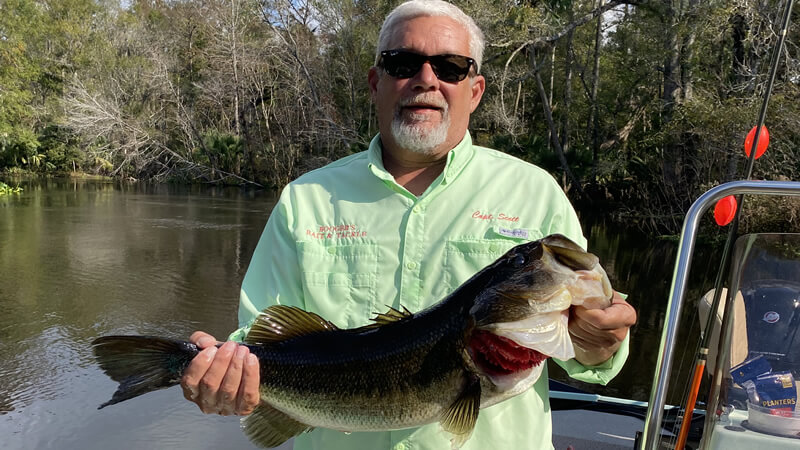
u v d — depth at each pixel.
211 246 15.16
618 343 1.66
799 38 15.75
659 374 1.71
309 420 1.85
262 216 21.38
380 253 2.03
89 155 41.06
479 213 2.01
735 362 1.87
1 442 5.23
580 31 29.58
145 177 39.28
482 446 1.86
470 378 1.67
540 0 21.19
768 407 1.80
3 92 37.03
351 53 32.12
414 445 1.89
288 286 2.10
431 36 2.07
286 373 1.85
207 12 37.91
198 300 10.12
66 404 5.96
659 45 21.25
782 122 14.74
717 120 15.93
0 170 40.97
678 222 19.17
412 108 2.07
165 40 43.19
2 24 39.81
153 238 16.25
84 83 40.34
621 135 25.95
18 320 8.88
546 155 25.31
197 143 38.41
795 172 14.95
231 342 1.72
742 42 17.59
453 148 2.11
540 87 25.36
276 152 35.94
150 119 38.66
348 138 29.97
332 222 2.10
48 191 30.45
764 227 12.23
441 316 1.73
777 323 1.85
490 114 26.19
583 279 1.56
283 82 34.69
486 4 19.89
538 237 1.97
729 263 2.02
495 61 26.52
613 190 25.38
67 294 10.35
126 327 8.63
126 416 5.67
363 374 1.79
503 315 1.59
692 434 2.70
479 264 1.96
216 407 1.73
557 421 3.67
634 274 13.03
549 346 1.52
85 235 16.55
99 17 44.94
